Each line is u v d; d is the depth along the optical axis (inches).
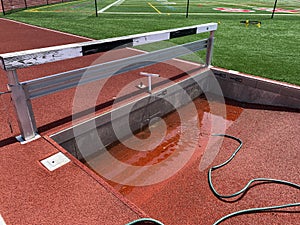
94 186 87.5
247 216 92.7
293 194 103.0
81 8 731.4
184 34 170.6
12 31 390.0
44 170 94.0
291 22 464.8
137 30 378.6
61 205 79.8
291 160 125.6
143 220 75.7
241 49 274.5
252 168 120.8
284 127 155.0
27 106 106.0
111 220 75.2
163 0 1021.2
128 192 110.7
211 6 786.8
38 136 113.3
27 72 203.8
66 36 344.2
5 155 101.1
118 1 973.8
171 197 105.6
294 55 252.1
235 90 197.6
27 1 812.0
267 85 178.9
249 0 1087.0
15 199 81.6
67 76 118.5
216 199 102.2
